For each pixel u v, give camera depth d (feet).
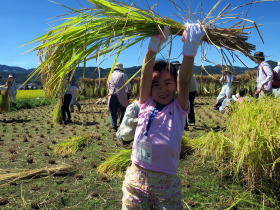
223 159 13.46
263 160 11.34
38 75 8.23
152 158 7.32
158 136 7.35
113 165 14.80
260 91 20.51
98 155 17.97
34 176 14.07
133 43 7.52
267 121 11.97
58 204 11.35
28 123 33.94
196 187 12.44
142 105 7.98
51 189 12.77
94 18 7.43
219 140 13.48
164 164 7.30
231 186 12.39
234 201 11.17
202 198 11.52
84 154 18.26
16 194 12.28
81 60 7.59
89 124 32.04
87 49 7.57
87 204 11.32
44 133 26.73
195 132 24.82
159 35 7.42
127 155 15.35
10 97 52.54
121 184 13.24
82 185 13.16
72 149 18.95
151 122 7.53
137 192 7.38
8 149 19.98
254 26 7.39
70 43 7.70
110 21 7.40
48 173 14.47
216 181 12.93
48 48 8.09
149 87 7.78
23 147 20.65
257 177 11.59
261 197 11.28
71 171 15.02
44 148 20.22
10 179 13.83
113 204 11.32
